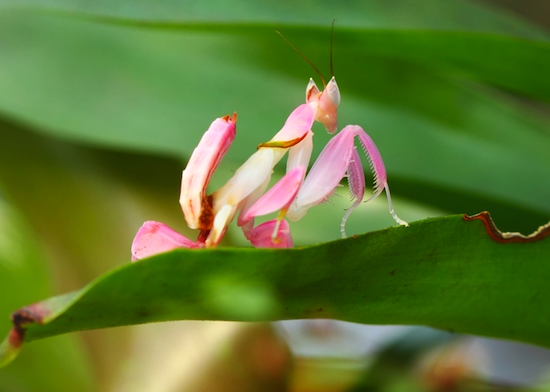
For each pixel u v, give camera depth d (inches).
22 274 11.7
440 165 12.2
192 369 11.9
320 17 11.8
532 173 12.2
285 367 12.1
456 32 11.1
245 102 12.5
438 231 9.9
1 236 11.9
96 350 11.8
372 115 12.5
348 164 10.9
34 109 12.4
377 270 9.9
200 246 10.7
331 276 9.8
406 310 10.1
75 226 12.7
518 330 10.3
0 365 9.5
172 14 11.5
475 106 12.6
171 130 12.3
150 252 10.6
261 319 9.9
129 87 12.6
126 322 9.7
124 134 12.3
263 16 11.8
